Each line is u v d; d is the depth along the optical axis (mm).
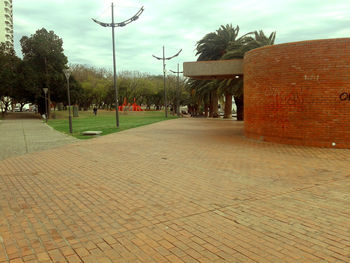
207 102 40406
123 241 3561
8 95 44094
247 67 13055
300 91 10656
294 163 7945
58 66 44656
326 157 8695
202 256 3201
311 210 4512
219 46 29641
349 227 3887
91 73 70938
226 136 14328
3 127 24734
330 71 10102
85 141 13266
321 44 10141
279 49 11117
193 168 7516
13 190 5777
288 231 3789
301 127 10750
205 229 3885
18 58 44750
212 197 5211
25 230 3889
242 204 4828
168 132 16562
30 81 42125
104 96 66125
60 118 40844
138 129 18734
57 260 3129
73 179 6598
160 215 4395
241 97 26812
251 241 3533
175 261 3104
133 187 5895
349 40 9852
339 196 5164
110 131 17719
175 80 64062
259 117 12320
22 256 3213
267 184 5980
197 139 13219
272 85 11508
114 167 7770
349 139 10023
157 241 3557
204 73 14398
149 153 9773
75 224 4086
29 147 11922
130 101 69062
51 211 4602
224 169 7348
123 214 4449
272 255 3205
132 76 71000
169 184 6086
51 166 8055
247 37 23906
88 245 3463
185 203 4914
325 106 10250
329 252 3254
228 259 3133
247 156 9008
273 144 11281
